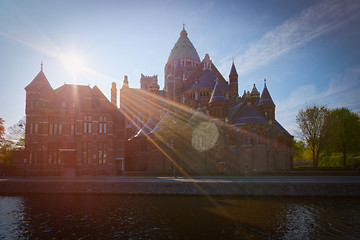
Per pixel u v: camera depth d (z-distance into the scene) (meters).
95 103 59.62
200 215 26.98
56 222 25.50
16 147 80.81
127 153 82.94
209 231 22.25
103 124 59.41
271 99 67.50
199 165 62.22
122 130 72.75
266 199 34.12
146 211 28.84
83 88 66.56
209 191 37.19
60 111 61.00
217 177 48.84
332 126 62.56
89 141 57.53
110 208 30.50
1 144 76.94
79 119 57.31
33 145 58.31
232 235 21.25
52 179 47.22
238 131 59.09
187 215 27.05
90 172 56.69
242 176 50.41
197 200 34.09
